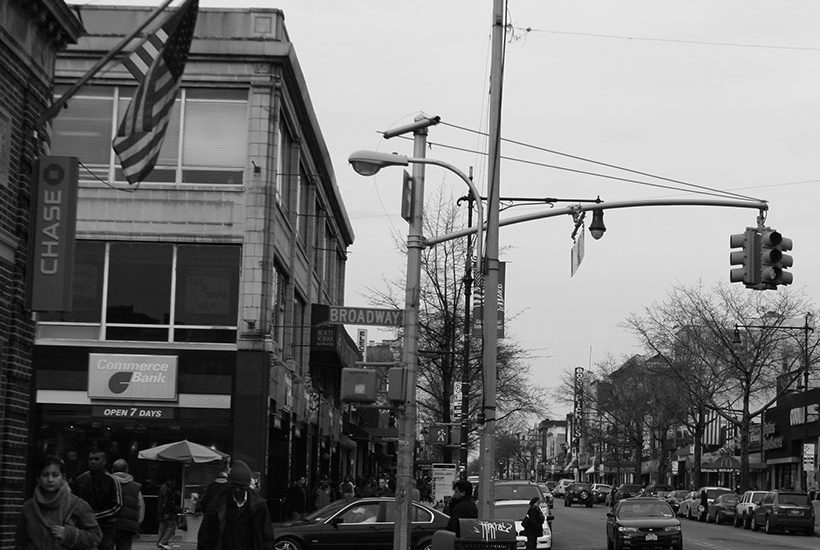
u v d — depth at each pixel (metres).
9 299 16.23
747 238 19.70
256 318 32.09
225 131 32.91
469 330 38.59
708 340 60.94
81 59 32.31
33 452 31.73
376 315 18.00
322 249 49.41
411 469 17.09
